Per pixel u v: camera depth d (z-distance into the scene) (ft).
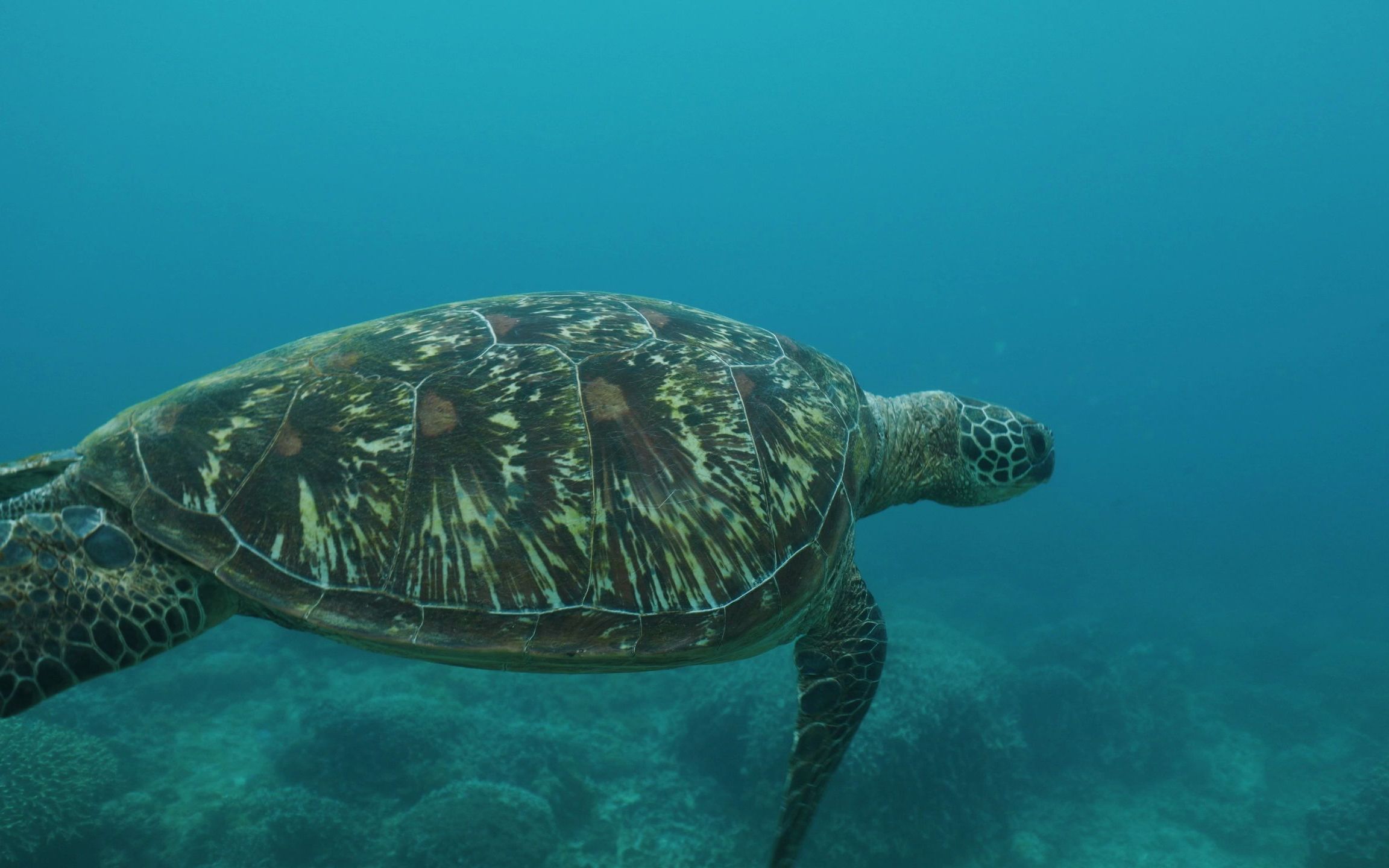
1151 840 44.24
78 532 8.43
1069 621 83.51
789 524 10.28
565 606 8.65
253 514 8.60
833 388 13.12
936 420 16.48
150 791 38.27
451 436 9.19
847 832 36.42
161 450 9.04
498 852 33.63
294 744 42.65
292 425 9.23
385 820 37.47
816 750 11.41
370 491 8.77
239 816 36.19
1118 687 60.03
